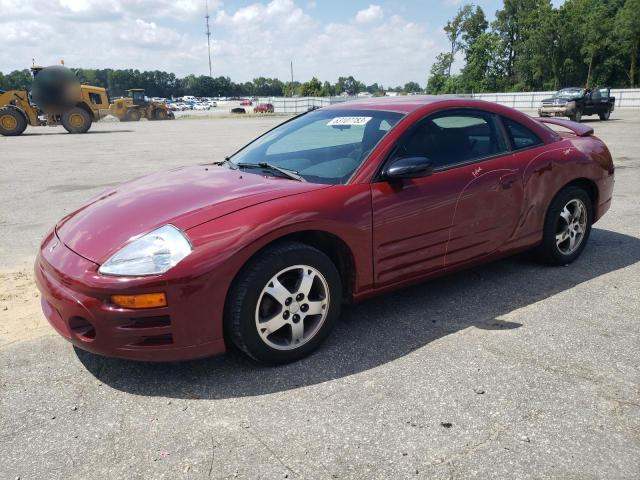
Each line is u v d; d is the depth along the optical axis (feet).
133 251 8.25
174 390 8.61
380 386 8.60
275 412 7.96
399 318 11.14
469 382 8.66
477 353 9.61
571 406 7.97
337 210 9.41
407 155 10.62
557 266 14.02
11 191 27.58
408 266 10.66
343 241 9.57
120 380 8.93
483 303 11.82
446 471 6.66
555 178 12.97
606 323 10.74
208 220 8.58
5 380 8.99
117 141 61.62
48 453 7.14
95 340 8.25
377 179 10.11
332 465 6.80
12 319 11.41
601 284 12.81
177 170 12.26
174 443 7.29
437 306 11.71
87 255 8.52
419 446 7.13
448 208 10.91
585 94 81.05
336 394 8.39
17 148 53.16
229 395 8.43
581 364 9.17
